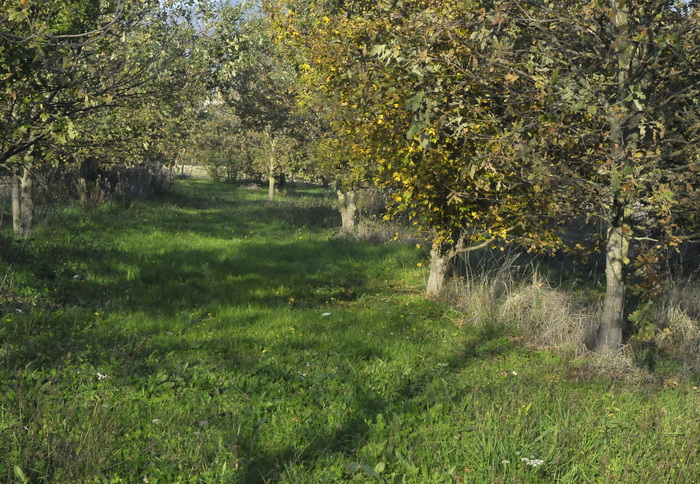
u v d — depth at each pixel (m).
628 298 11.22
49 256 12.68
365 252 17.28
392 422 5.61
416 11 8.62
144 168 29.84
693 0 7.22
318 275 14.19
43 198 17.97
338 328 9.66
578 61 8.13
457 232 12.09
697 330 9.14
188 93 10.81
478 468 4.68
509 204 9.73
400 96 8.96
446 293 11.88
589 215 8.43
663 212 7.05
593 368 7.91
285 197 39.75
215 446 4.96
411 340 9.13
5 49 6.60
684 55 7.36
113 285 11.55
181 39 10.07
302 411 5.98
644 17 7.34
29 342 7.35
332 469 4.71
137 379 6.34
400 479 4.64
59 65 7.75
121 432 5.09
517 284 11.19
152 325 9.10
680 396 6.71
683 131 8.09
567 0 7.45
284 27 11.92
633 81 7.38
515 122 7.90
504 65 7.55
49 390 5.69
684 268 12.75
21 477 4.09
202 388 6.43
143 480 4.39
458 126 7.81
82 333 8.28
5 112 8.05
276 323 9.75
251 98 21.50
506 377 7.41
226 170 51.97
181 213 24.72
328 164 18.84
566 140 7.72
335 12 9.75
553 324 9.23
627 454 4.95
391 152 10.30
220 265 14.33
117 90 9.23
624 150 6.98
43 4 7.12
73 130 7.06
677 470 4.70
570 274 14.34
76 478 4.27
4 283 9.70
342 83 10.14
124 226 19.17
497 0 7.51
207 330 9.19
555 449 4.93
